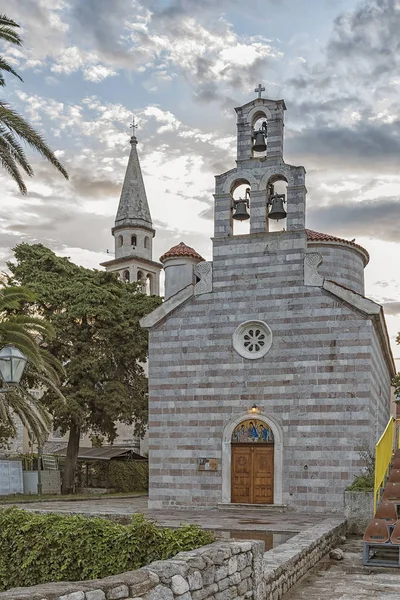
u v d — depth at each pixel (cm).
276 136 3278
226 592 1081
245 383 3105
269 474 3019
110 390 4553
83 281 4812
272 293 3128
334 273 3888
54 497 4212
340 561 1844
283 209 3189
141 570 932
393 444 2802
